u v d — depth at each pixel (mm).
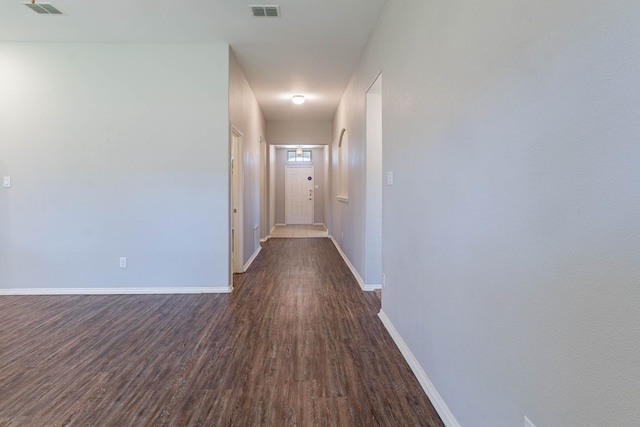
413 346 2197
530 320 1069
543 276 1008
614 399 780
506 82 1188
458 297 1568
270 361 2322
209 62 3795
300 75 4770
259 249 6543
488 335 1316
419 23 2082
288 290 3990
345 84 5160
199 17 3184
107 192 3801
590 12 833
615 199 771
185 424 1698
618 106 762
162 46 3770
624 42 746
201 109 3809
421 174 2047
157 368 2227
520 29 1107
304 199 11070
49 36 3572
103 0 2883
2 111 3715
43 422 1701
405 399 1904
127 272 3848
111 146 3781
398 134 2541
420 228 2066
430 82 1898
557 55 943
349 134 5082
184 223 3850
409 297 2279
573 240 894
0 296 3730
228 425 1691
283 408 1824
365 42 3715
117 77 3760
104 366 2248
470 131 1452
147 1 2902
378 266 3979
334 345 2564
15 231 3773
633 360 735
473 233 1428
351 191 4957
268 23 3297
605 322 800
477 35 1388
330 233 8281
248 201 5281
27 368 2219
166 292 3861
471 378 1452
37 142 3738
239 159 4773
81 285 3828
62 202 3777
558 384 950
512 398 1165
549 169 979
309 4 2953
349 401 1886
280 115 7297
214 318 3105
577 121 876
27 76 3713
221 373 2168
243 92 4703
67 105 3740
